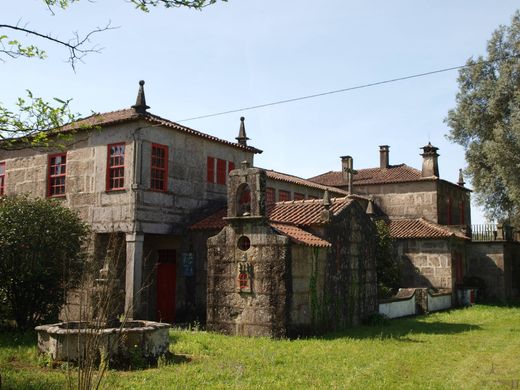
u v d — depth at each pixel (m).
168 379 8.88
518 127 25.41
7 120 7.07
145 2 6.76
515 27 28.39
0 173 21.58
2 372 9.23
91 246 18.02
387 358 11.39
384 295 22.81
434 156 30.11
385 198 31.34
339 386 8.73
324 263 15.87
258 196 14.78
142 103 17.78
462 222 33.75
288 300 14.09
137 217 17.20
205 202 20.23
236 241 15.03
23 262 13.48
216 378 9.12
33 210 14.23
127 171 17.62
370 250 18.73
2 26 6.77
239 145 21.98
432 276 25.66
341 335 15.01
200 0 6.80
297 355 11.52
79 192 18.80
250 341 13.37
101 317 6.41
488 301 27.38
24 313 14.19
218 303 15.09
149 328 10.27
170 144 18.84
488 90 29.00
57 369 9.59
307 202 18.41
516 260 30.50
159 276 19.80
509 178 26.91
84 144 18.92
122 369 9.70
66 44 7.06
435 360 11.38
